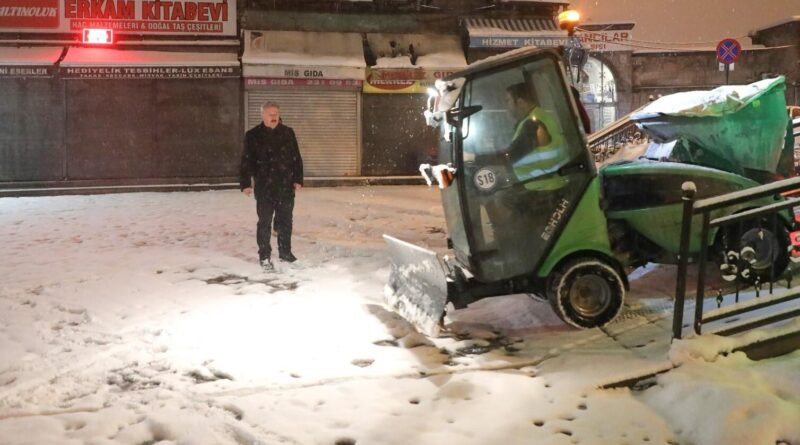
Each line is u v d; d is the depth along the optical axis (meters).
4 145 19.80
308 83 20.58
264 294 7.37
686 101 6.74
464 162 5.64
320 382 4.84
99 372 5.10
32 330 6.10
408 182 21.34
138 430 4.10
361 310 6.64
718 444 3.71
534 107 5.62
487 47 21.69
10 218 13.65
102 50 20.28
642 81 26.50
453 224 5.97
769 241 6.21
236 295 7.35
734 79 26.52
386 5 21.80
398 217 13.61
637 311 6.11
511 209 5.66
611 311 5.72
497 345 5.60
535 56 5.53
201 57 20.41
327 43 21.16
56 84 19.86
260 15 21.11
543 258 5.68
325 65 20.52
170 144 20.52
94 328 6.19
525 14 22.28
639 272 7.40
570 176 5.64
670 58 26.38
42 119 19.91
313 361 5.27
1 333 6.02
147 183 20.38
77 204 16.33
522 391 4.61
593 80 26.36
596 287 5.71
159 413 4.30
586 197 5.65
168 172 20.55
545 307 6.41
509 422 4.14
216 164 20.73
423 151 21.64
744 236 6.18
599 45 26.12
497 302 6.77
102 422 4.20
